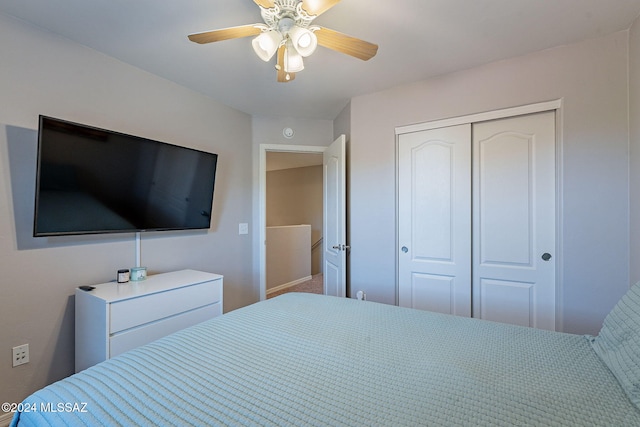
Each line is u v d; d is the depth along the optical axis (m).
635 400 0.78
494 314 2.40
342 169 2.97
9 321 1.71
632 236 1.85
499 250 2.38
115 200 2.09
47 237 1.85
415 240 2.71
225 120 3.11
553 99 2.11
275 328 1.33
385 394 0.85
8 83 1.71
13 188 1.72
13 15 1.71
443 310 2.59
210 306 2.30
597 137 1.97
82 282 2.02
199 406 0.79
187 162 2.59
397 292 2.79
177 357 1.06
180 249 2.67
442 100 2.53
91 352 1.80
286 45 1.57
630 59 1.86
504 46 2.08
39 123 1.69
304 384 0.90
